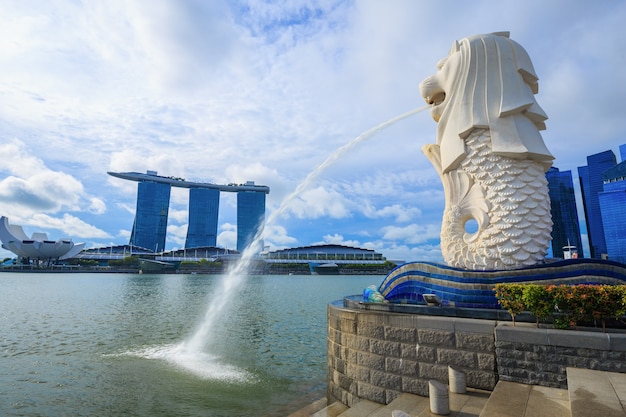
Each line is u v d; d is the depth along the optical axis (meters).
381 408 8.50
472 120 11.40
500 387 7.44
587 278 9.26
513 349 7.88
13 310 32.94
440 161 12.73
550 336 7.56
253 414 10.84
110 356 17.23
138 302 40.09
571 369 7.14
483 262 10.88
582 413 5.20
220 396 12.30
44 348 18.77
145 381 13.70
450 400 7.74
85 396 12.18
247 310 34.41
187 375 14.51
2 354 17.52
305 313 32.78
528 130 11.06
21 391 12.61
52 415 10.73
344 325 10.43
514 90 11.20
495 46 11.66
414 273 11.51
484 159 11.25
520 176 10.84
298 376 14.61
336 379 10.60
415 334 9.05
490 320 8.73
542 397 6.87
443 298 10.60
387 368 9.31
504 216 10.71
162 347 19.17
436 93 13.07
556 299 7.82
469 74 11.82
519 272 9.71
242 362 16.48
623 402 5.57
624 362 6.96
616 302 7.45
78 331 23.36
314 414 9.52
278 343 20.55
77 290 56.09
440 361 8.67
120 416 10.67
